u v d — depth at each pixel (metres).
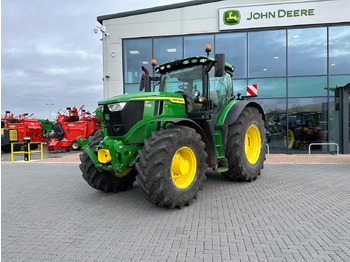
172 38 11.78
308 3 10.70
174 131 4.10
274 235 3.12
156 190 3.83
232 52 11.45
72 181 6.56
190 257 2.66
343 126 10.75
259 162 6.07
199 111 5.10
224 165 5.37
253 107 6.23
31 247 2.99
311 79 11.07
